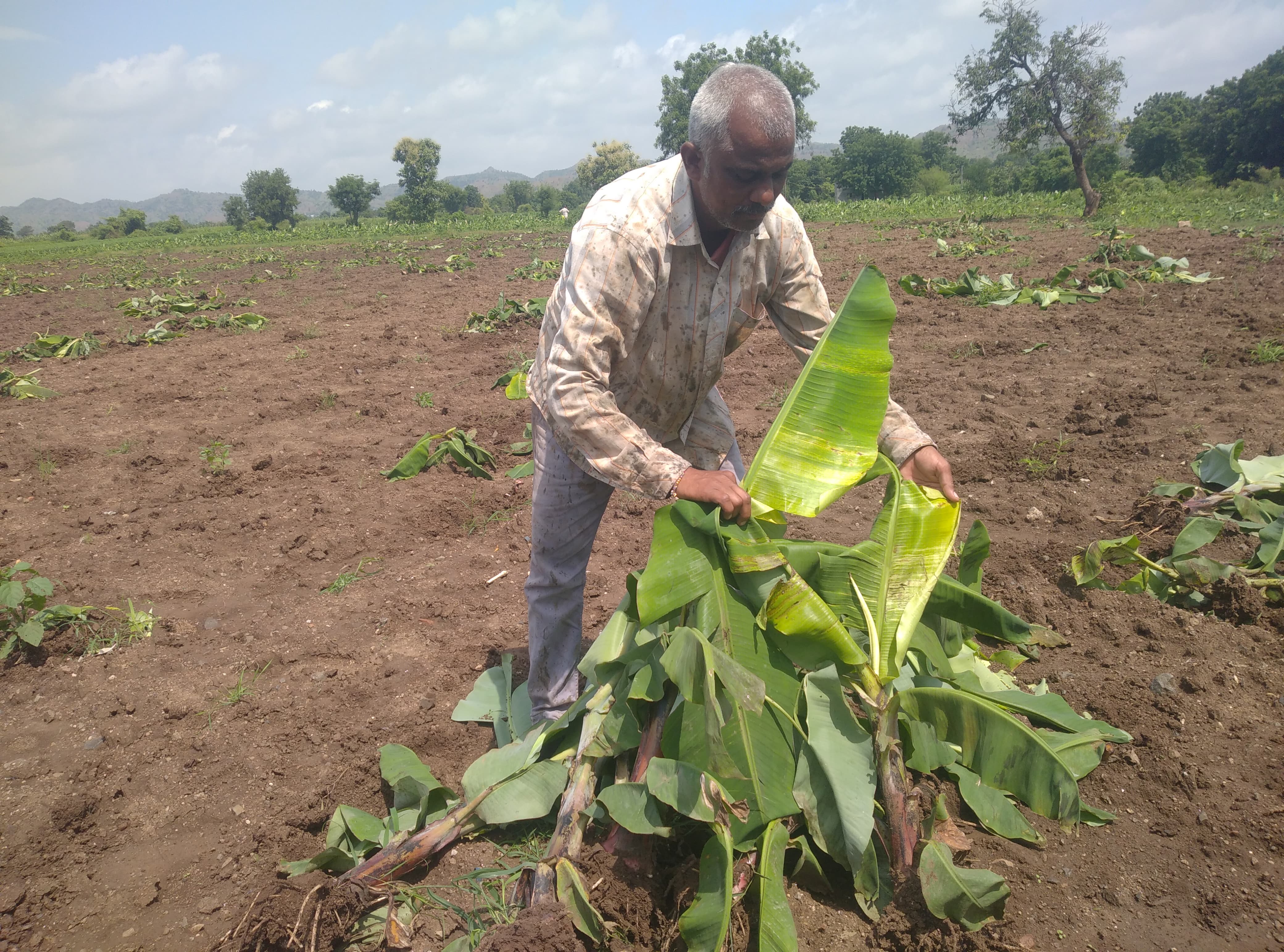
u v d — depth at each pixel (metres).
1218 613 3.37
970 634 2.76
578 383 2.13
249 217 103.50
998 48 28.48
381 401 7.73
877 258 16.58
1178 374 6.97
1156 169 67.62
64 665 3.61
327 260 25.83
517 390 6.63
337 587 4.26
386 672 3.46
